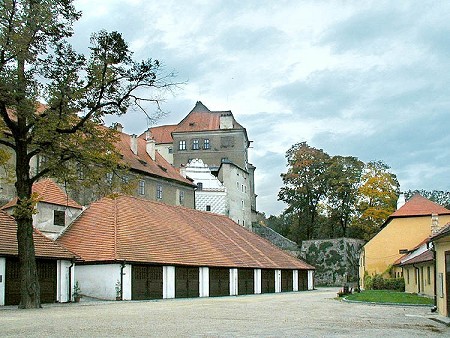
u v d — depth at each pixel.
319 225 96.56
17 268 30.98
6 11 24.58
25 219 27.14
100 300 36.41
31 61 25.58
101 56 26.34
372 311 26.28
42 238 34.53
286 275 61.94
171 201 73.19
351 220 91.31
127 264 37.81
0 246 30.11
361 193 88.06
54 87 25.78
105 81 26.22
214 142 96.81
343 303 33.94
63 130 27.09
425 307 30.00
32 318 19.72
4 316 20.83
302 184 96.25
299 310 26.50
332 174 92.38
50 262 33.75
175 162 97.62
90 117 27.14
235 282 50.62
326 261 89.94
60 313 22.80
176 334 14.63
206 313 23.47
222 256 50.38
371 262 62.34
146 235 43.53
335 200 93.56
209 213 64.56
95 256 38.16
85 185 29.38
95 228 41.47
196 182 86.12
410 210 62.19
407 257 54.16
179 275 43.06
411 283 50.19
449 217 60.66
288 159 98.25
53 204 40.66
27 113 25.44
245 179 96.88
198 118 99.88
